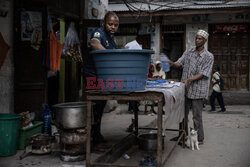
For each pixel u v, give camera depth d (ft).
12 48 16.99
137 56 9.69
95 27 23.76
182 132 15.37
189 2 41.29
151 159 11.35
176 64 16.37
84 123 12.75
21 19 17.17
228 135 18.88
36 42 17.74
